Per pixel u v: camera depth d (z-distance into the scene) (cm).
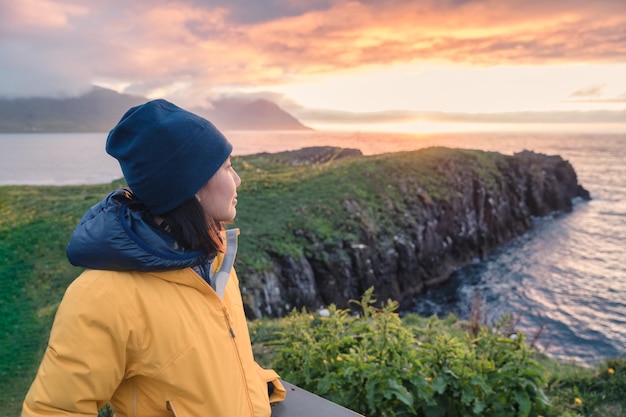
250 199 2762
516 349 390
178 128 133
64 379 125
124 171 138
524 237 4366
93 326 126
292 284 2109
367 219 2811
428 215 3281
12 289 1266
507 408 358
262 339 657
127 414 143
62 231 1858
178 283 140
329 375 355
